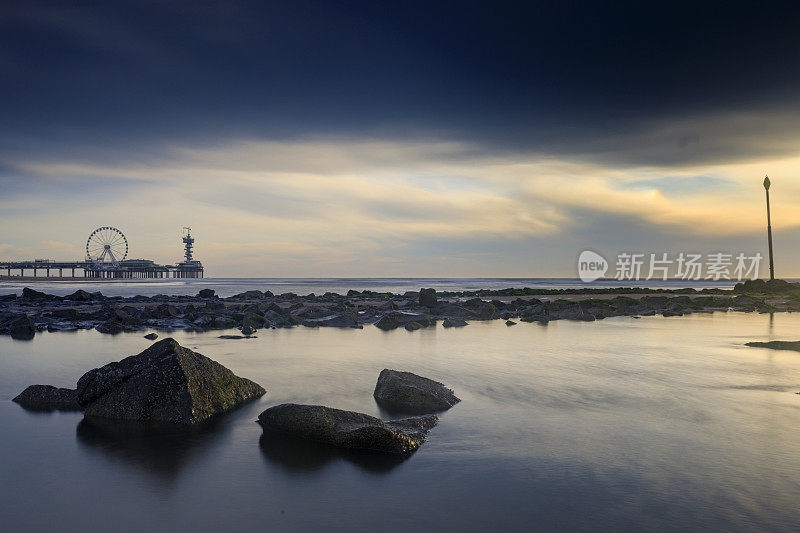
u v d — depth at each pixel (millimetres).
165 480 6625
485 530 5301
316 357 16188
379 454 7582
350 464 7180
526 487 6359
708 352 17344
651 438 8273
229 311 30922
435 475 6777
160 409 9453
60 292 89688
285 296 48906
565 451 7672
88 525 5434
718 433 8523
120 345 18812
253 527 5371
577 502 5941
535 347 18500
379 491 6258
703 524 5426
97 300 42844
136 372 9891
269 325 25734
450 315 31406
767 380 12766
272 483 6523
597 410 9984
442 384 11828
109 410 9664
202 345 18906
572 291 63188
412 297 52219
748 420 9273
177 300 44156
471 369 14195
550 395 11227
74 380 12883
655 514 5648
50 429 8852
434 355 16625
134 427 8984
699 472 6836
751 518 5566
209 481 6586
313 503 5945
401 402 10453
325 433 8141
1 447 7922
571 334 22703
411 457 7441
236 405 10359
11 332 22219
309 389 11758
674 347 18547
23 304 38625
